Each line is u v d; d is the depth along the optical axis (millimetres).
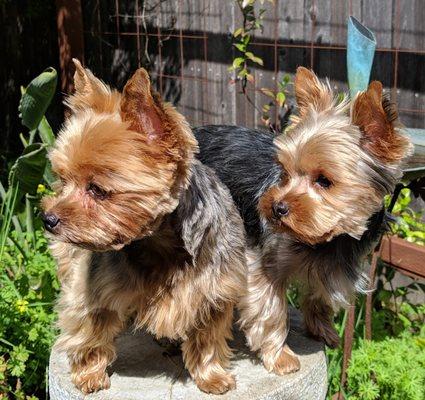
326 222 729
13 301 1032
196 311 710
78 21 1636
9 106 2016
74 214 637
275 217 737
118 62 1695
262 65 1407
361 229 745
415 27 1198
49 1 1863
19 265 1147
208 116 1530
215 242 713
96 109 673
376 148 743
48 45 1892
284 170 769
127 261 693
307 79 807
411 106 1225
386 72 1242
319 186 744
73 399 761
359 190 736
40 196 1203
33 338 971
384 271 1133
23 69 1971
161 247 687
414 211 1250
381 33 1235
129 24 1660
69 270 807
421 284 1143
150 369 803
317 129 753
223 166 868
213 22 1479
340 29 1283
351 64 867
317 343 870
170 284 697
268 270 795
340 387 947
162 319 706
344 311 1020
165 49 1601
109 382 771
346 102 792
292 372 799
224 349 772
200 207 701
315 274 786
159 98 644
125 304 707
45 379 986
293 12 1343
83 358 759
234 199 841
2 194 1189
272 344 804
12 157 1918
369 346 960
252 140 878
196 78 1541
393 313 1113
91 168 637
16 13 1948
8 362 972
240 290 740
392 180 756
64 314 753
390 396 934
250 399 750
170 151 654
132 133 648
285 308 806
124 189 641
